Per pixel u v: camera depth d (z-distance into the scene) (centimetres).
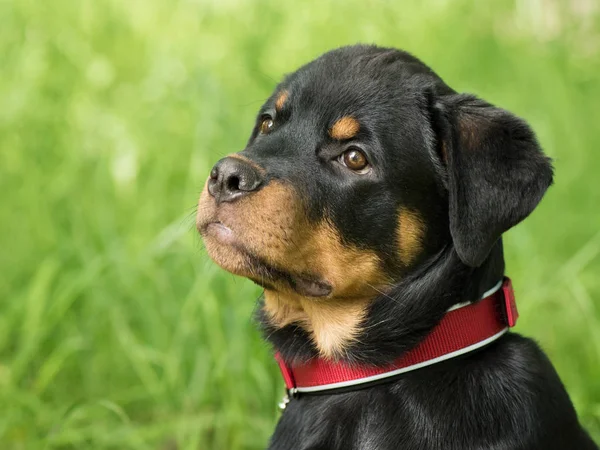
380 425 427
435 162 448
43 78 912
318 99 458
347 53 480
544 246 827
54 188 808
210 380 632
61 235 766
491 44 1098
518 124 446
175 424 598
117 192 793
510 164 438
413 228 446
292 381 466
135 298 694
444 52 1045
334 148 450
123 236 763
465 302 439
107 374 675
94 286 700
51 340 684
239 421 599
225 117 796
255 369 622
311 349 459
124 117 873
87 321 700
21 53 934
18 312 694
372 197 443
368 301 450
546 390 434
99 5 1030
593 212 880
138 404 659
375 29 990
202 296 638
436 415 420
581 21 1141
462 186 431
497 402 422
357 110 449
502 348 443
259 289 653
